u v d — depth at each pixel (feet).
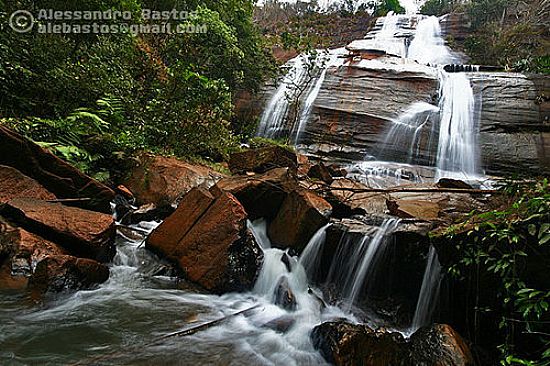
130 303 11.53
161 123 25.14
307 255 15.33
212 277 13.00
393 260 14.17
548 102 34.30
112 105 22.49
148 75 27.84
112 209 17.75
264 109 43.06
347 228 15.25
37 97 21.02
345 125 37.76
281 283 13.73
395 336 10.10
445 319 12.49
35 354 8.51
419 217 15.44
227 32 33.47
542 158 30.94
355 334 9.71
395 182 27.58
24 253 11.19
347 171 29.78
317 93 41.68
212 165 25.20
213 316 11.52
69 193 15.07
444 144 34.35
